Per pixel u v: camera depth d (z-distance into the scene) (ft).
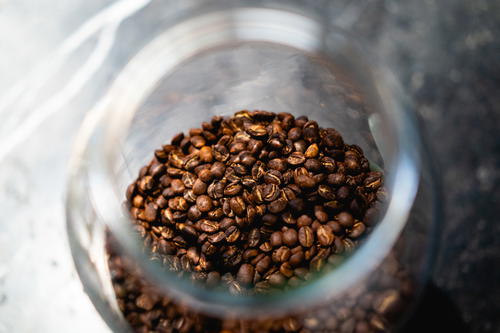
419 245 0.97
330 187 1.04
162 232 1.06
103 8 1.70
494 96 1.64
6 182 1.51
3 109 1.59
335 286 0.82
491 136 1.60
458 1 1.74
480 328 1.43
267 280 0.97
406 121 0.95
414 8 1.72
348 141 1.15
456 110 1.63
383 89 0.94
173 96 1.17
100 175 0.91
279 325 0.91
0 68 1.64
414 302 1.00
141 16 1.68
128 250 0.85
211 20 1.03
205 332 0.94
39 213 1.48
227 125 1.14
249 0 1.59
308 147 1.08
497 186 1.56
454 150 1.59
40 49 1.66
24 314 1.38
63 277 1.41
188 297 0.84
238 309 0.82
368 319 0.93
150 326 0.97
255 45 1.06
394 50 1.68
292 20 1.01
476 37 1.70
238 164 1.07
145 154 1.19
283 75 1.15
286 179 1.05
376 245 0.84
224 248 1.03
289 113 1.16
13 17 1.70
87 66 1.64
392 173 0.89
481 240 1.50
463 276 1.47
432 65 1.67
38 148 1.55
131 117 1.00
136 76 1.00
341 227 0.99
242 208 1.04
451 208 1.53
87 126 1.16
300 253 0.98
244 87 1.21
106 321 1.06
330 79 1.06
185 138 1.16
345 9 1.71
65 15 1.69
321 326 0.91
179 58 1.04
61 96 1.60
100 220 1.05
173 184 1.09
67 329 1.36
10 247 1.44
